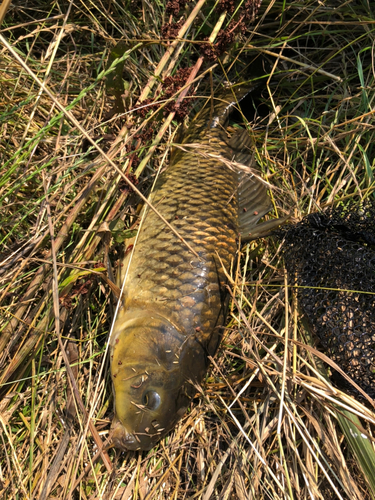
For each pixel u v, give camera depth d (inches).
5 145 24.0
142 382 19.0
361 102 28.1
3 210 22.3
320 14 29.3
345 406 19.2
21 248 19.8
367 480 19.0
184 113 22.4
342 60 29.9
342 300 21.9
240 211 23.8
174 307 19.7
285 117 28.5
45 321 19.0
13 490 18.3
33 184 23.3
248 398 22.0
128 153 20.4
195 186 22.7
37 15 28.7
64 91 27.2
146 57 27.9
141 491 20.1
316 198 27.4
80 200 19.7
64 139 24.5
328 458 20.8
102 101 25.7
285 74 30.3
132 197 22.8
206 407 21.8
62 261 21.9
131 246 21.8
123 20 28.7
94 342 22.2
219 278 21.0
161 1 29.0
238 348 22.7
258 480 20.0
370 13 28.7
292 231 23.4
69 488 19.0
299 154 28.0
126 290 20.9
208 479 20.8
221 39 23.1
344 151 27.1
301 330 22.7
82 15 28.7
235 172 24.5
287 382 21.2
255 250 25.0
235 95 28.3
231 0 23.1
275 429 21.4
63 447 19.7
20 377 19.5
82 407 17.2
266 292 24.5
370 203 24.1
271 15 30.5
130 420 19.1
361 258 21.8
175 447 21.0
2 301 20.4
